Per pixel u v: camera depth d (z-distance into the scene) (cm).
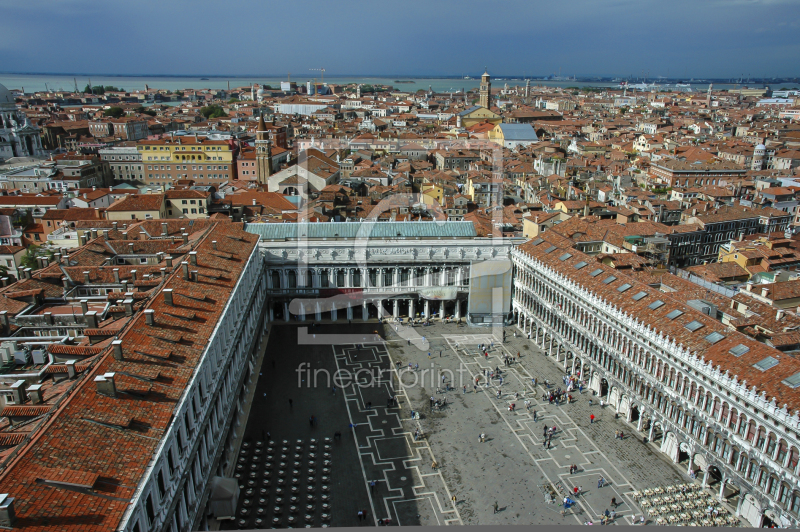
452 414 10462
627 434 9812
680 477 8688
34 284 10075
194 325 8200
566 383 11425
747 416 7538
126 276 10644
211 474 7788
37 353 8069
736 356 8094
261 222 15738
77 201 19812
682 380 8775
